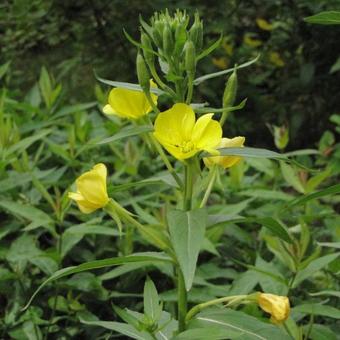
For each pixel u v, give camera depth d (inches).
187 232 25.3
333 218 39.9
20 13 79.1
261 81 82.1
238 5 80.0
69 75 78.9
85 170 42.5
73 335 35.9
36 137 40.4
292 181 40.8
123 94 28.3
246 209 42.1
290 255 33.5
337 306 35.8
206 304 28.4
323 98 81.4
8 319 35.7
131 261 27.5
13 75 83.4
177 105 26.3
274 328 27.9
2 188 38.6
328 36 79.3
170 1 73.5
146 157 45.8
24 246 36.0
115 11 75.5
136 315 28.8
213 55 79.7
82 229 35.2
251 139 82.4
